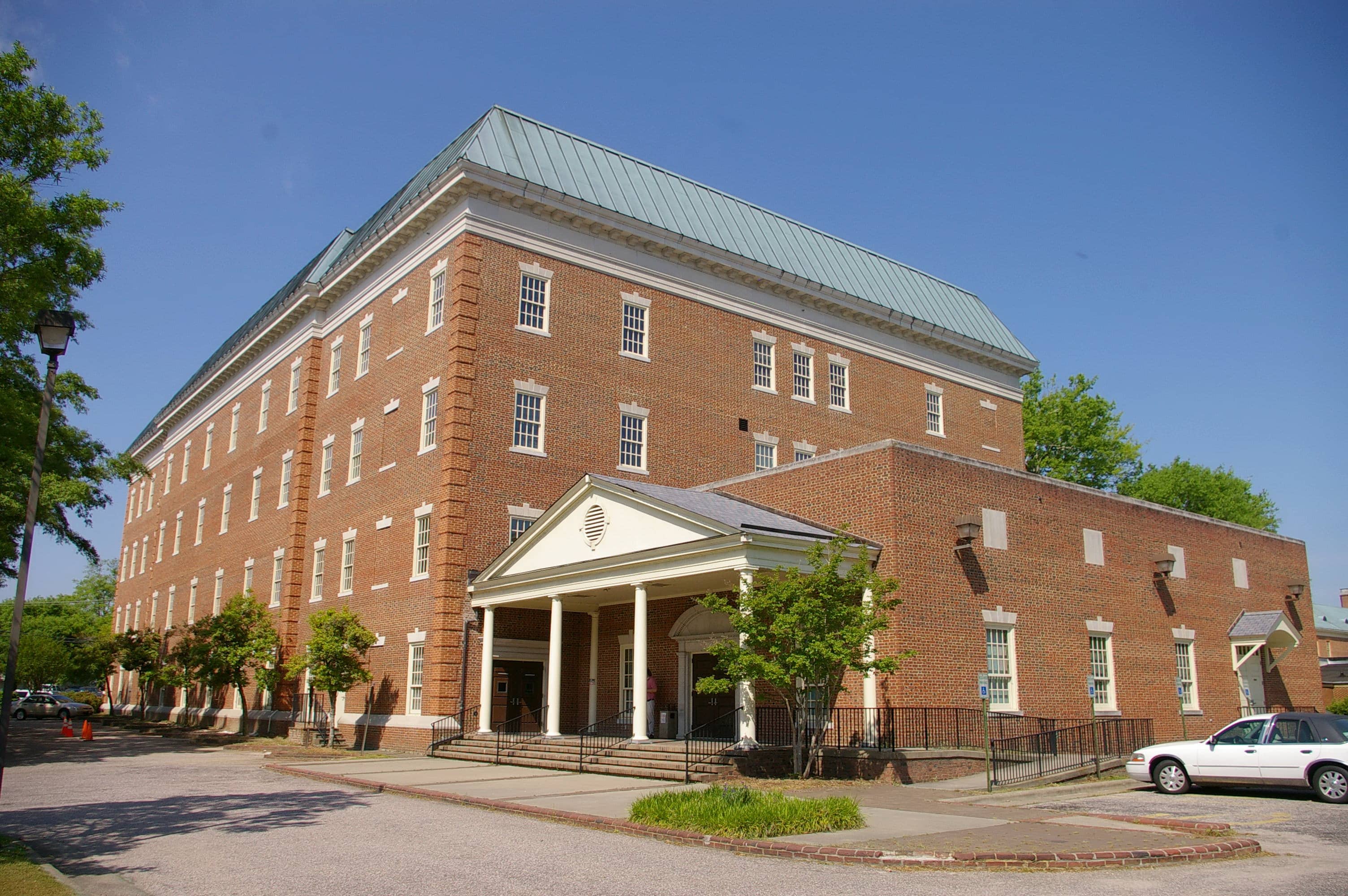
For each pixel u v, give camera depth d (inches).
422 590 1259.8
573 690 1315.2
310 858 503.8
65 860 513.7
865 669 827.4
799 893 413.4
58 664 3686.0
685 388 1491.1
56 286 1063.0
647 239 1471.5
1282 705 1464.1
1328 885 426.9
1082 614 1159.6
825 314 1713.8
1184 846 501.7
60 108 1122.7
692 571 940.6
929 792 778.8
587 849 521.3
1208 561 1392.7
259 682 1519.4
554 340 1360.7
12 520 1471.5
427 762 1084.5
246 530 1861.5
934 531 1011.9
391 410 1418.6
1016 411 2030.0
